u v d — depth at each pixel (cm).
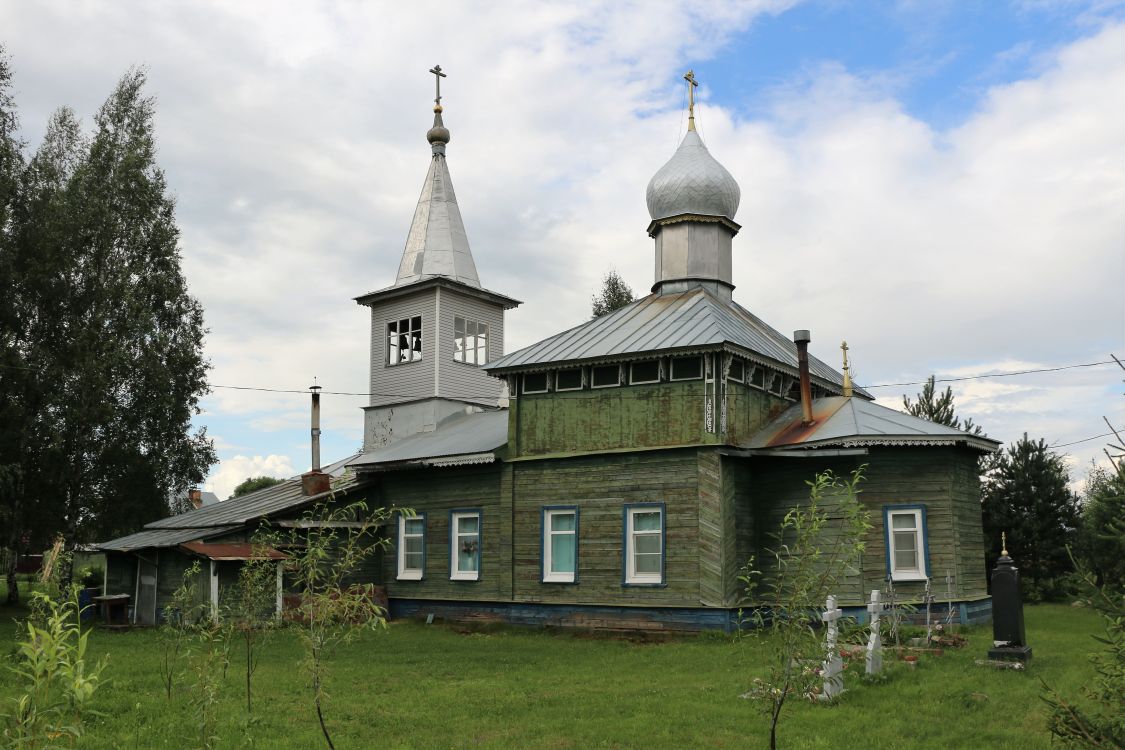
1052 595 3547
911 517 2519
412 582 3180
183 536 3109
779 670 1108
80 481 3753
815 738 1261
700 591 2528
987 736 1262
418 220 4184
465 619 3003
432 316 3916
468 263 4125
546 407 2895
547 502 2853
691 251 3253
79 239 3819
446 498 3141
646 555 2662
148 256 4053
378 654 2227
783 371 2869
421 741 1266
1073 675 1639
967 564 2562
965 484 2633
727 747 1226
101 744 1230
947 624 2359
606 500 2738
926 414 3859
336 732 1318
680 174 3284
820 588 1036
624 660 2114
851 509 1070
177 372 4056
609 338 2873
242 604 1577
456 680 1814
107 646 2359
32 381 3641
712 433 2575
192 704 1357
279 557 2791
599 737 1286
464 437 3378
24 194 3872
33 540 3841
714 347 2572
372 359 4122
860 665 1667
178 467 4053
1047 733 1256
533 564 2852
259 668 1912
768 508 2652
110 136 4088
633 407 2725
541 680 1802
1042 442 3756
